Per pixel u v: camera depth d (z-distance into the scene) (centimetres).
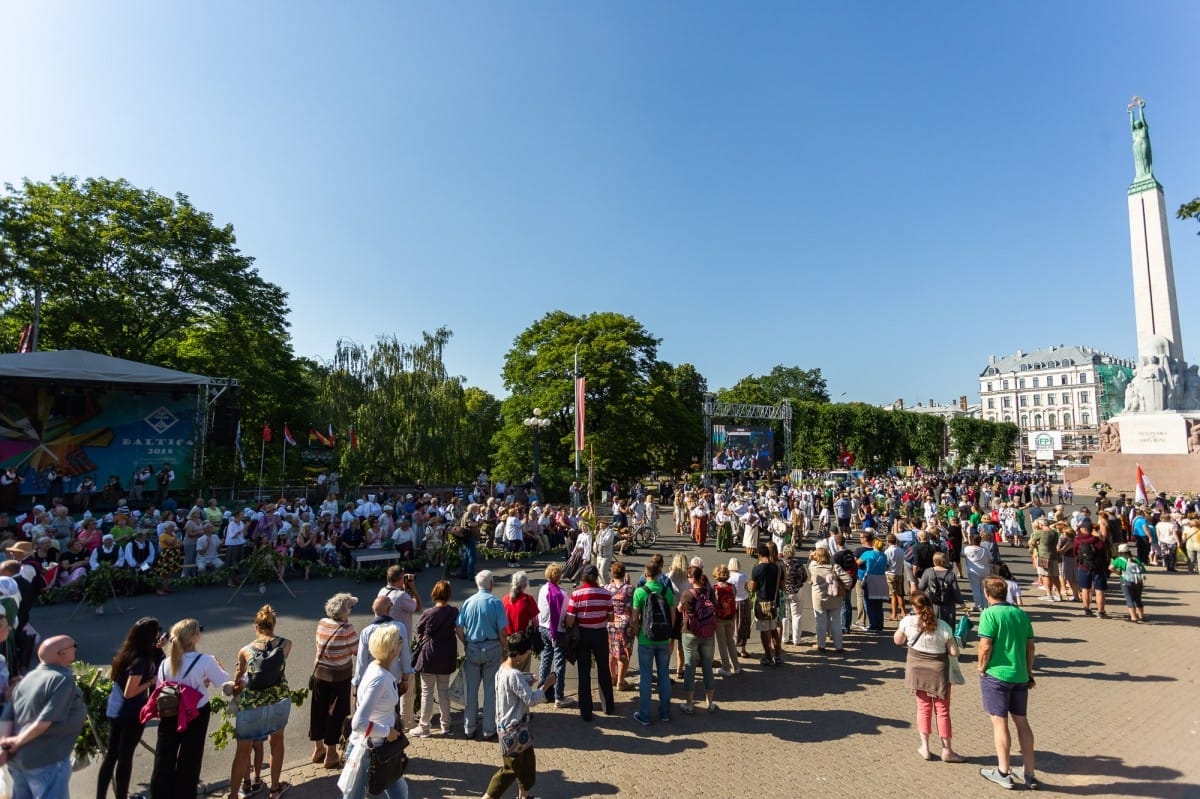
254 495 2645
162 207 2705
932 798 529
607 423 3625
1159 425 3375
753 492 3259
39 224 2377
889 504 2933
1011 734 670
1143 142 3559
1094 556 1231
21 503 2097
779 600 920
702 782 554
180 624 473
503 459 3778
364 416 3259
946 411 14638
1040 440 5141
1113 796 536
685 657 733
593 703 763
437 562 1684
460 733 662
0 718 411
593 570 721
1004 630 568
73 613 1132
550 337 3938
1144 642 1035
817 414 5916
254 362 2953
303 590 1381
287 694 523
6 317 2477
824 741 647
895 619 1177
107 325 2472
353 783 425
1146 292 3525
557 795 526
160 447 2334
